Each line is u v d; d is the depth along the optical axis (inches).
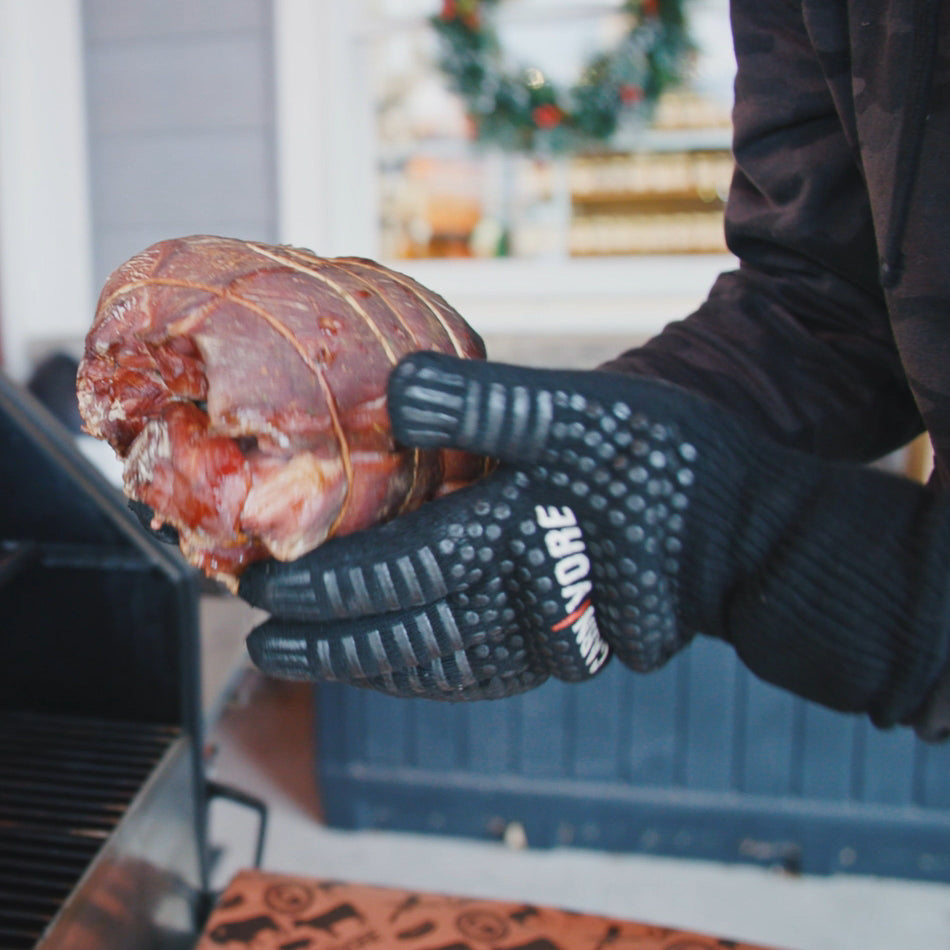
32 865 33.8
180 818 41.7
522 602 23.4
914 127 24.8
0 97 98.5
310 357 22.4
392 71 107.3
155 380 23.5
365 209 110.9
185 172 105.6
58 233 106.7
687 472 22.3
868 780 66.1
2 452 41.1
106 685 42.6
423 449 23.3
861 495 22.4
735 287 29.4
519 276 110.4
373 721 70.9
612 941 38.9
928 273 25.0
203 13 100.5
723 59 100.2
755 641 23.4
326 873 69.0
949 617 21.9
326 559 22.4
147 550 41.4
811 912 65.2
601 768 69.4
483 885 68.1
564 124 100.7
